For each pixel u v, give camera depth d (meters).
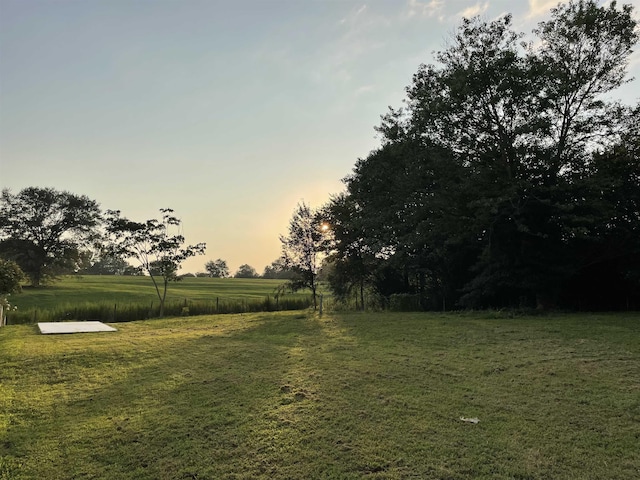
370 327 13.26
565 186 14.70
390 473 3.85
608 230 16.28
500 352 8.71
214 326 15.09
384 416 5.21
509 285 16.42
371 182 20.12
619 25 15.79
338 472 3.90
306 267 23.88
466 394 5.99
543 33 17.05
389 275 23.73
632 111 16.00
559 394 5.88
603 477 3.69
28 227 47.78
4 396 6.39
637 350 8.38
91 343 10.78
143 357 8.98
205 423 5.18
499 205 15.21
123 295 35.34
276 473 3.93
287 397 6.05
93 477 3.98
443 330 11.97
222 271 116.75
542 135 15.84
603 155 16.27
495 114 16.36
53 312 21.48
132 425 5.19
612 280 17.36
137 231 23.22
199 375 7.43
